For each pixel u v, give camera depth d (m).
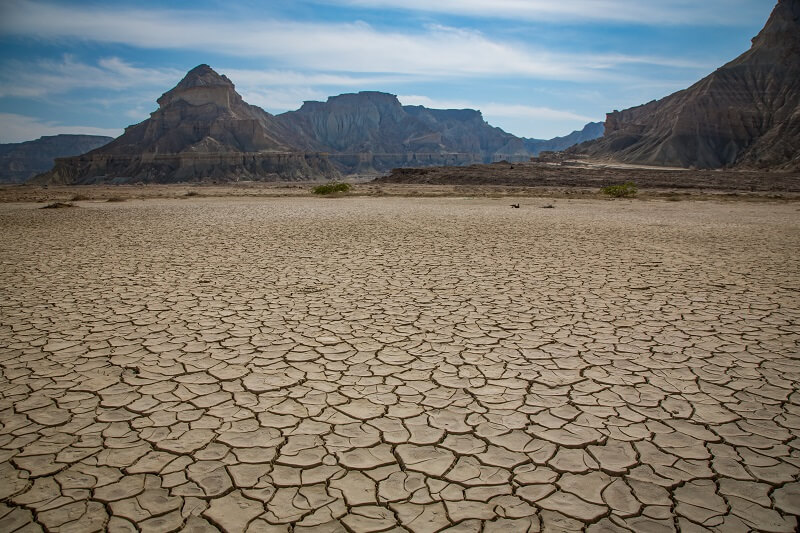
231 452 3.45
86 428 3.74
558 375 4.73
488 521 2.80
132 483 3.11
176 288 7.93
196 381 4.55
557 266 9.91
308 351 5.29
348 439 3.62
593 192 41.50
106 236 14.28
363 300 7.27
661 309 6.89
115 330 5.91
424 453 3.45
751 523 2.80
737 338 5.75
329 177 175.50
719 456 3.44
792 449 3.53
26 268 9.52
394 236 14.27
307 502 2.94
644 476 3.21
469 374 4.74
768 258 10.96
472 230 15.77
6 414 3.94
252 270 9.36
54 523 2.75
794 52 102.38
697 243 13.25
